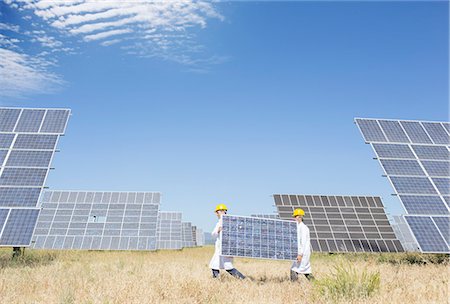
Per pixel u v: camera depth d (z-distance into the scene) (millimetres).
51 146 18016
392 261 19109
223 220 10758
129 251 29281
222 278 10672
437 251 15086
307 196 31250
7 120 19359
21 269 12281
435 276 11086
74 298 7145
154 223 29438
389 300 6934
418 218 16250
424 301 7043
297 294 7773
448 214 16625
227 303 6969
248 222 10953
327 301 6922
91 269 12656
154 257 22062
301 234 10875
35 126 19078
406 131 20969
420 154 19578
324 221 28391
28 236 14445
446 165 19203
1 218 14969
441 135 21250
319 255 25172
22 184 16297
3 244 14109
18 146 17969
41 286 8664
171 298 7355
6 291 7871
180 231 42188
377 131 20500
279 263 18953
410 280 9750
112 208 30516
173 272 11906
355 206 30672
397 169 18438
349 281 7727
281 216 28703
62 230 27906
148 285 8516
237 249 10461
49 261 16281
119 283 8594
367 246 26547
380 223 29016
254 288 8602
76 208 30094
